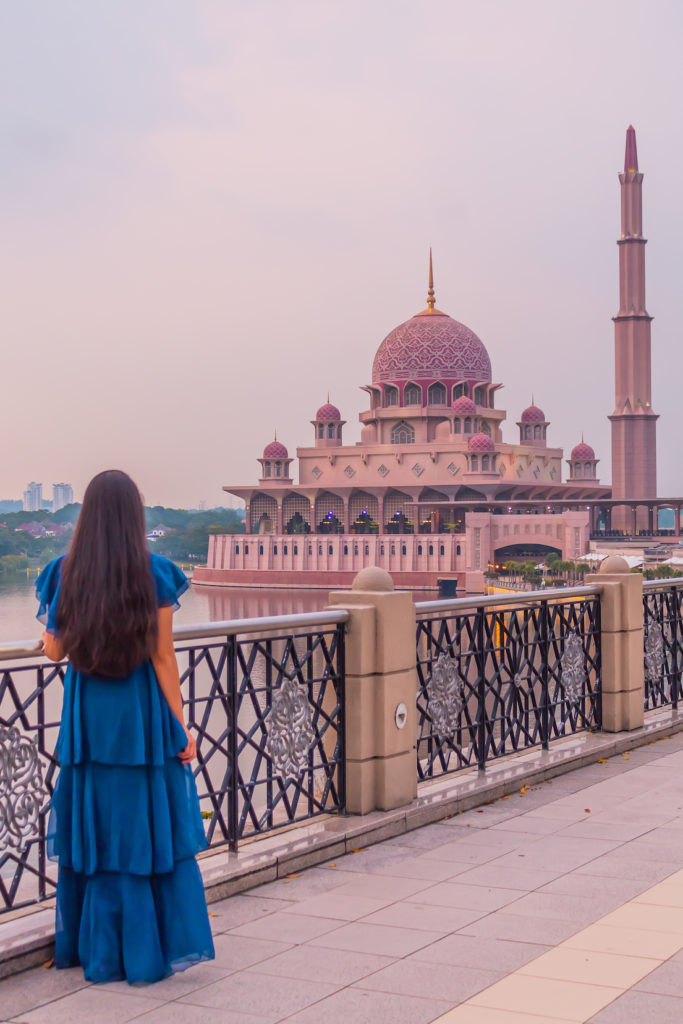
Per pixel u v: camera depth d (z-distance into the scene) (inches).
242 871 243.0
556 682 395.9
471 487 5260.8
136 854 186.5
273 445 6082.7
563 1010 173.2
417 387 5659.5
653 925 213.6
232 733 254.7
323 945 206.5
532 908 226.1
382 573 303.1
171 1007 178.9
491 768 349.1
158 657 189.8
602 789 340.8
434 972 191.0
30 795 209.3
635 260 5182.1
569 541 4913.9
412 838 286.5
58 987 188.2
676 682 476.7
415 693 308.8
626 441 5191.9
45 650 191.5
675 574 3855.8
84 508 187.5
